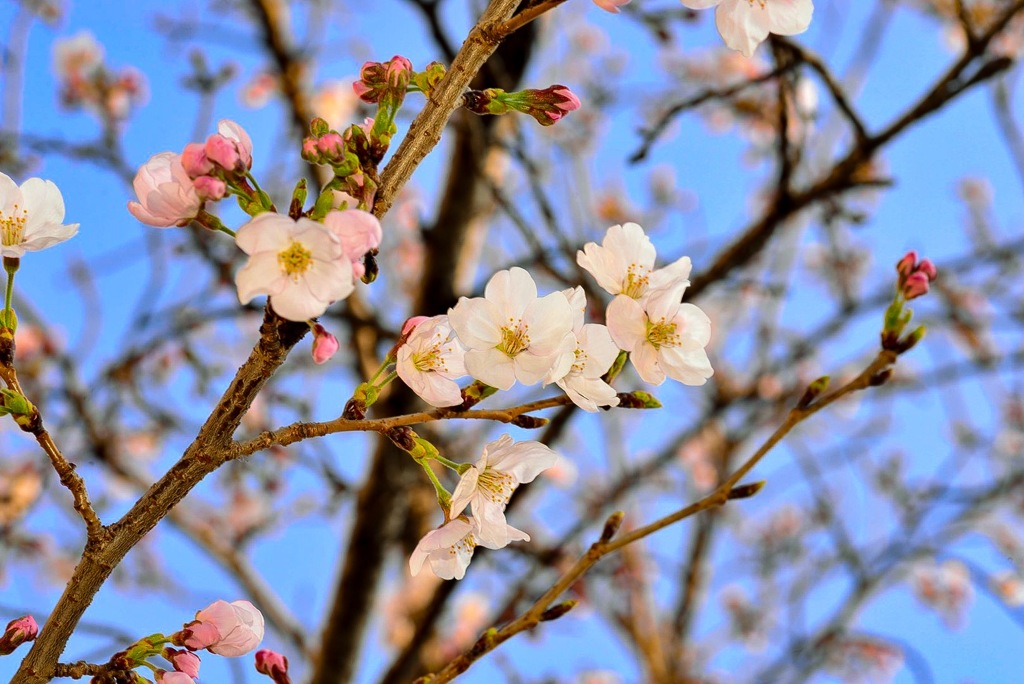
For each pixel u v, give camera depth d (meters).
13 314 1.73
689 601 8.91
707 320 1.98
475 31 1.68
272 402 6.28
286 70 6.64
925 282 1.89
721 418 8.64
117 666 1.73
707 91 4.46
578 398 1.87
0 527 6.58
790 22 1.94
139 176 1.63
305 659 6.63
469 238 6.60
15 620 1.81
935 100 4.75
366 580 6.07
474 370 1.76
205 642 1.78
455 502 1.80
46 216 1.86
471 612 9.20
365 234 1.51
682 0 1.89
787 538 9.45
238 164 1.57
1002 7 6.42
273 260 1.49
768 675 7.42
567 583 2.06
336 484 6.34
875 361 1.95
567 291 1.92
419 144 1.67
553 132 6.60
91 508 1.64
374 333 6.53
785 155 5.06
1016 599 7.99
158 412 6.04
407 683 5.79
